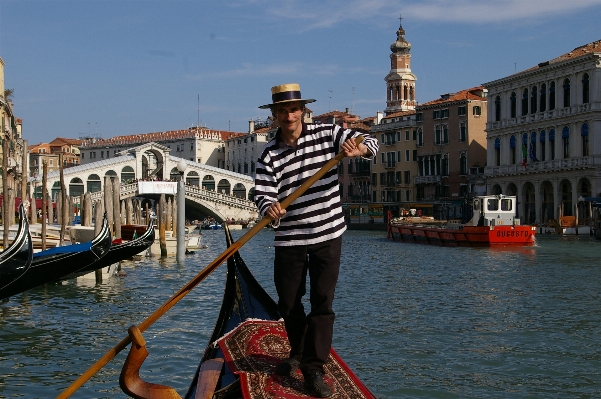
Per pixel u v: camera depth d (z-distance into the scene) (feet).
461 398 25.95
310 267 15.33
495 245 113.60
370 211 227.81
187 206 236.02
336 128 15.42
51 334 37.42
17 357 32.14
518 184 179.32
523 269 74.74
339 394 14.88
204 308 45.52
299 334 15.85
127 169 245.86
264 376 15.42
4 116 147.64
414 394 26.37
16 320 41.68
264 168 15.24
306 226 15.03
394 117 229.04
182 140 317.22
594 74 154.40
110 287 57.77
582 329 38.70
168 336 36.06
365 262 86.69
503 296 52.42
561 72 163.84
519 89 179.32
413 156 220.02
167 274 68.90
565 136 163.94
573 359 31.81
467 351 33.27
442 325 39.81
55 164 353.10
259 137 291.58
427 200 213.66
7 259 37.58
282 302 15.55
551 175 167.63
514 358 31.94
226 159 315.58
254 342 17.70
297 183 15.21
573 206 160.76
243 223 228.02
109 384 27.81
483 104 201.77
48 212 107.65
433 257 94.07
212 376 15.67
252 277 21.88
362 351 33.12
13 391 26.71
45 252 42.96
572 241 127.75
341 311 44.91
